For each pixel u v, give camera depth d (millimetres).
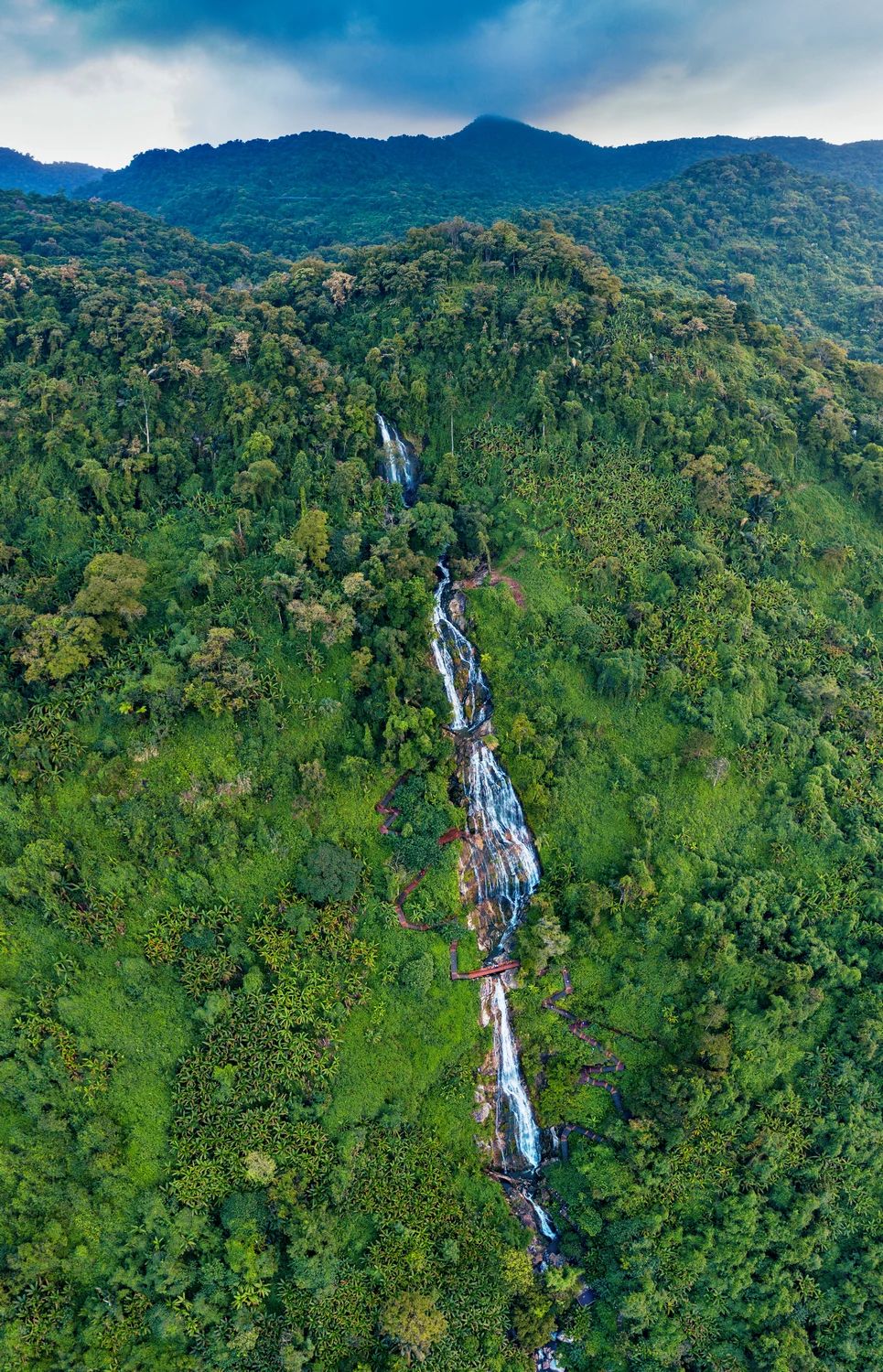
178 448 88125
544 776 75250
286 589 75312
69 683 68938
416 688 75688
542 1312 61000
